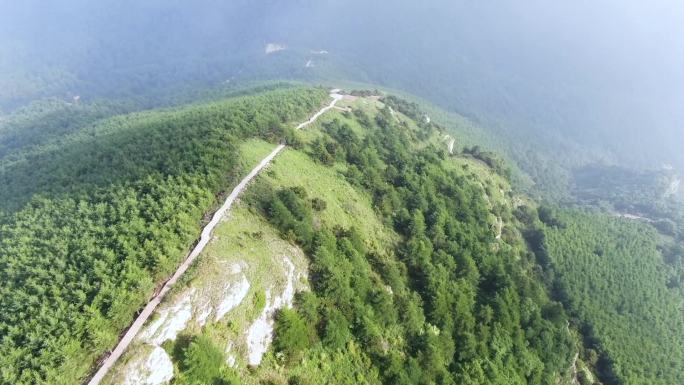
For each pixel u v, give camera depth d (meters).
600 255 148.12
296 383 61.28
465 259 97.81
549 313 105.00
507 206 147.12
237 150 92.75
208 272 60.38
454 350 81.31
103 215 70.75
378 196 103.00
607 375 111.69
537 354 93.69
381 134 135.62
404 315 78.62
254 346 60.91
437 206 107.62
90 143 125.62
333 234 83.56
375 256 86.56
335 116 139.00
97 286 54.94
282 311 65.00
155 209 68.62
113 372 49.25
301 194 85.25
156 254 59.34
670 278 165.75
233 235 68.69
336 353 67.69
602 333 119.19
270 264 67.25
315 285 71.62
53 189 89.12
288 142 107.31
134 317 54.72
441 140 178.75
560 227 152.25
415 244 92.94
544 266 132.25
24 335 50.81
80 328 50.44
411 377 70.44
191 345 53.12
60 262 60.06
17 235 73.38
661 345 130.00
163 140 96.88
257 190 82.56
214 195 77.56
